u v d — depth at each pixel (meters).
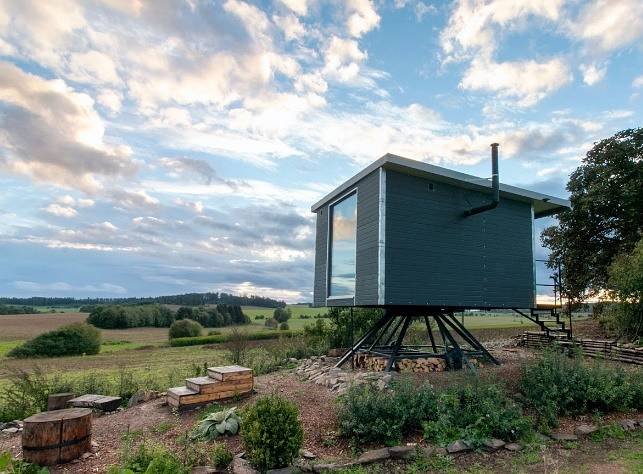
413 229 9.17
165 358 20.08
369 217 9.28
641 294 12.73
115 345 28.75
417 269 9.09
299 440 5.10
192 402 7.34
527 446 5.90
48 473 4.68
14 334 31.28
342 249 10.86
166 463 4.59
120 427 6.74
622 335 13.60
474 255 9.98
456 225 9.81
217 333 33.31
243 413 6.10
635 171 17.48
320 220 12.74
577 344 12.51
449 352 10.20
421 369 9.70
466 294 9.70
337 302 10.74
